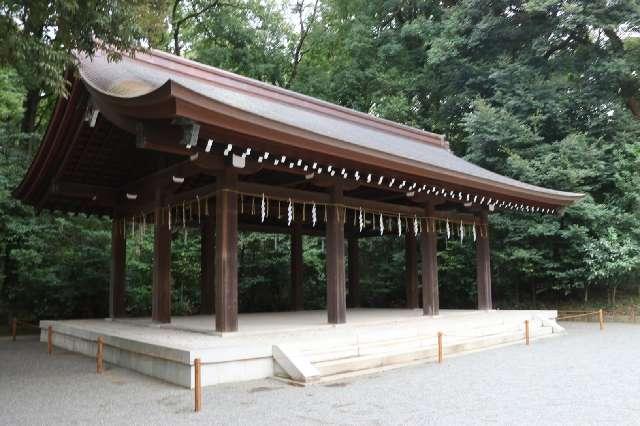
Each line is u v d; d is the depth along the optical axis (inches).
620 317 628.1
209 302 569.3
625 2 712.4
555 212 606.9
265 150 329.4
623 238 641.0
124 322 463.5
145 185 444.1
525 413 207.5
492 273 735.7
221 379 270.5
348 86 983.0
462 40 828.0
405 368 311.4
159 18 299.6
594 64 761.6
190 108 272.5
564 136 768.3
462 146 941.2
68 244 634.8
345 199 436.1
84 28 273.0
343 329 379.9
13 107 705.0
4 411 226.5
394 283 834.8
